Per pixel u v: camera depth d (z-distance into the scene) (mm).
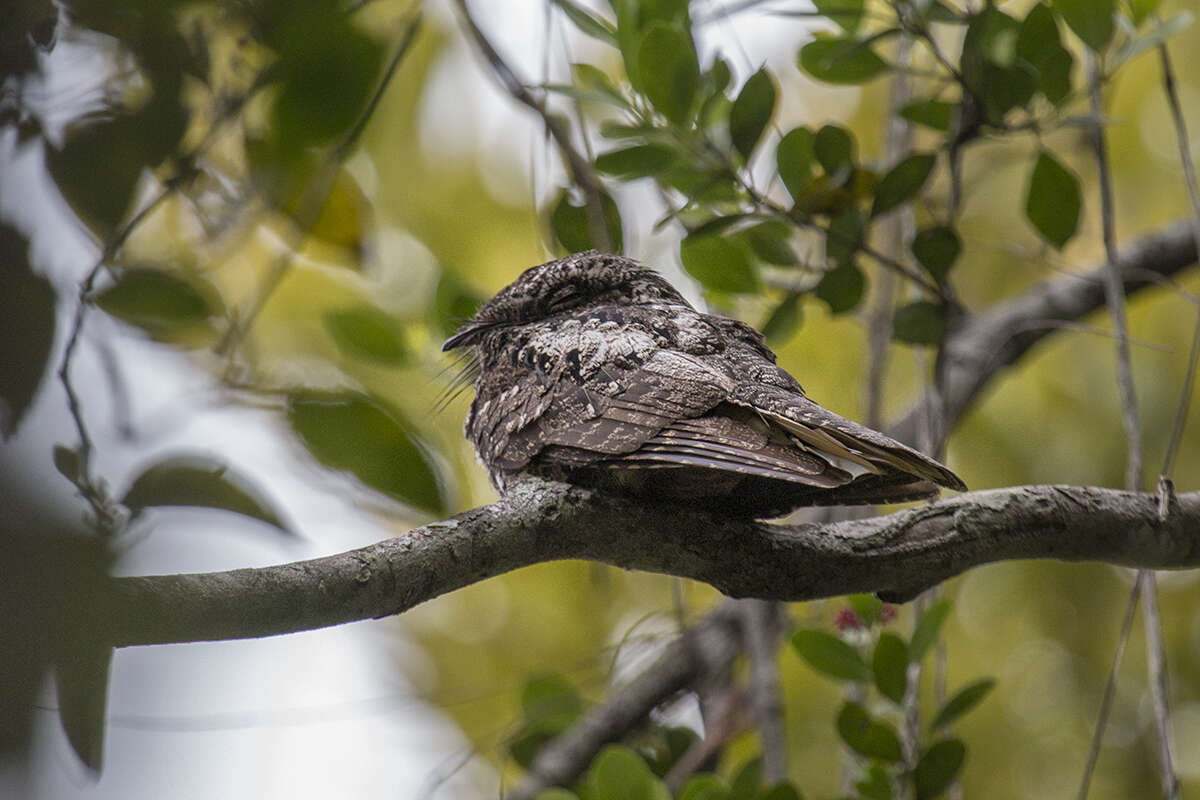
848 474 6125
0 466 3791
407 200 12023
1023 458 12375
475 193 12164
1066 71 8055
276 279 7219
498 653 11836
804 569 6496
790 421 6410
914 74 8438
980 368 11148
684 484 6711
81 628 3951
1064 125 8133
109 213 5527
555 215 9102
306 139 6918
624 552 6359
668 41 7777
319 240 8133
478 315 8484
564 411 6949
